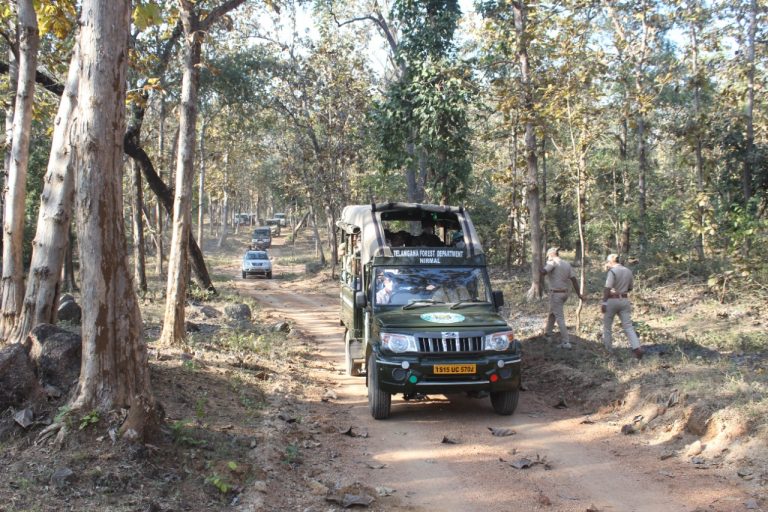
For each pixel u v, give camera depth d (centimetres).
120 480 513
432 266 991
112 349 594
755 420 672
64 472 502
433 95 2020
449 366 820
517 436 775
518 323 1590
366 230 1035
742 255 1683
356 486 589
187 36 1275
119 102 596
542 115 1567
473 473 645
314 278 4159
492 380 827
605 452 705
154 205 4772
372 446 736
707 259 2147
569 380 998
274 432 722
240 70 3000
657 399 816
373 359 851
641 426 784
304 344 1516
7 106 1573
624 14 2377
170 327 1226
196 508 505
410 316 885
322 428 794
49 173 842
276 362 1206
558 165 2908
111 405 585
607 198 2888
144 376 616
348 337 1190
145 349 626
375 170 4247
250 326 1717
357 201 4706
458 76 1980
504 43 2066
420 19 2342
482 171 3566
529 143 2038
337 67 3684
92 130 584
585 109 1438
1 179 2275
